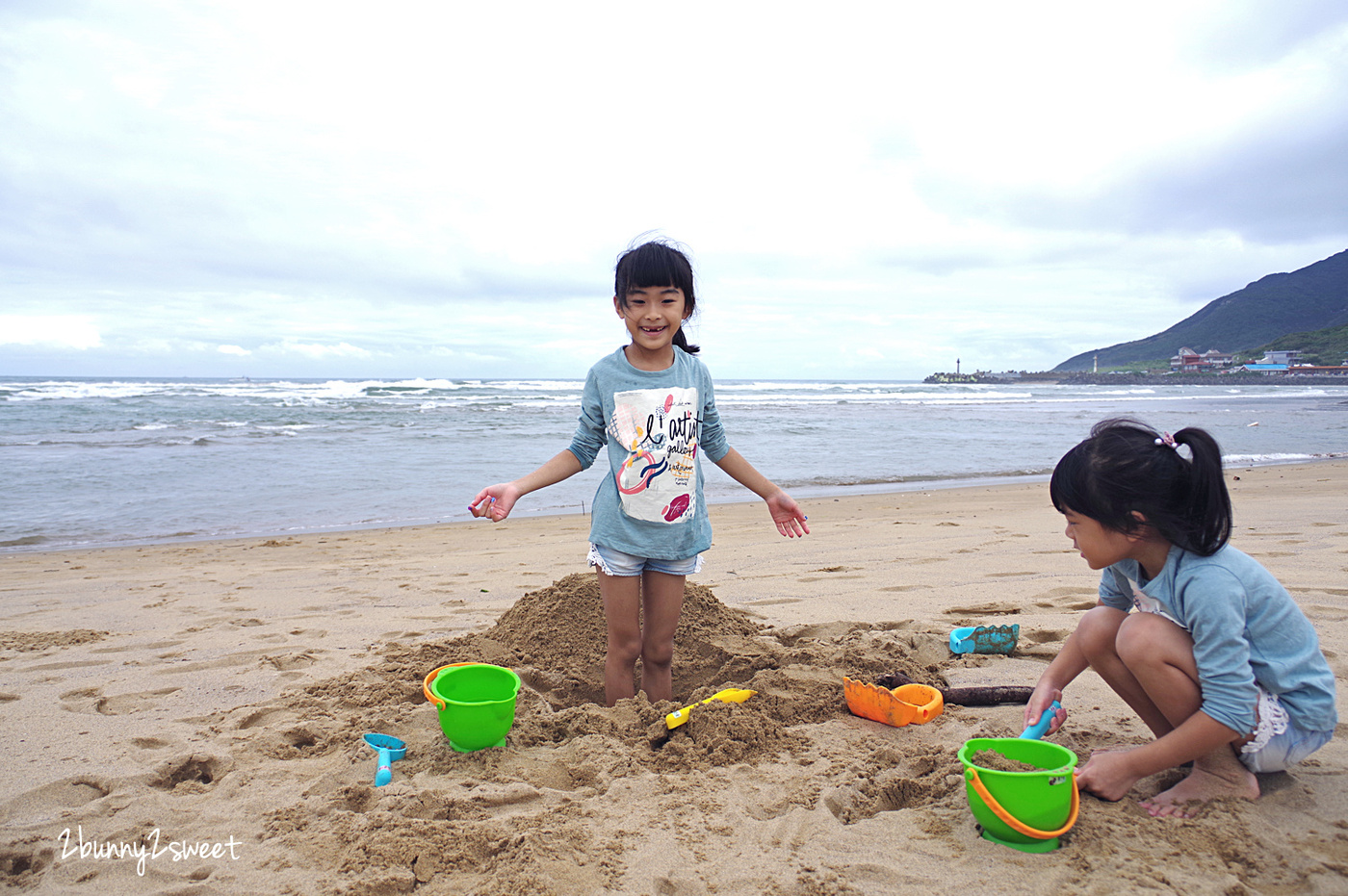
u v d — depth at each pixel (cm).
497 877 171
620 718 258
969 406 3338
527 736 250
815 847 182
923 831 189
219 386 4206
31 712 286
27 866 188
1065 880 166
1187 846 175
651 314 265
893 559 557
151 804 212
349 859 179
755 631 369
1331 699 189
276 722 273
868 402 3612
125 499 973
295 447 1496
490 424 2019
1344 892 158
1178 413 2791
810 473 1247
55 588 537
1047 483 1134
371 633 398
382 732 257
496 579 541
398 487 1070
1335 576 426
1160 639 191
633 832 190
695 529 279
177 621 433
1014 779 177
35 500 962
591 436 283
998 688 277
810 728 256
